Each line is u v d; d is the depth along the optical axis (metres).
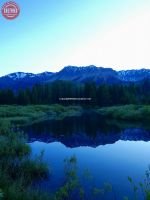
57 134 28.56
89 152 19.08
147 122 38.47
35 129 32.34
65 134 28.53
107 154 18.39
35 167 13.21
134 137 26.12
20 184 9.98
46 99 103.69
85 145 22.02
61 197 9.80
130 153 18.67
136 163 15.62
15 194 8.74
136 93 97.50
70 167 14.02
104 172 13.65
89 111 74.25
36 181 12.00
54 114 60.22
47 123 39.50
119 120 43.00
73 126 35.78
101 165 15.18
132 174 13.25
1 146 16.97
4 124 28.11
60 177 12.55
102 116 52.91
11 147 17.12
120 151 19.41
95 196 10.12
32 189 10.06
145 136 26.59
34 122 40.91
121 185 11.50
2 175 10.81
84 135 27.77
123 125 36.06
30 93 100.75
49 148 20.66
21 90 99.88
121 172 13.66
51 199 9.32
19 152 16.69
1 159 14.91
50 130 31.67
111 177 12.73
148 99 76.69
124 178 12.55
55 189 10.88
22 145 18.12
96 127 34.59
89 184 11.60
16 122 39.38
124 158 17.03
